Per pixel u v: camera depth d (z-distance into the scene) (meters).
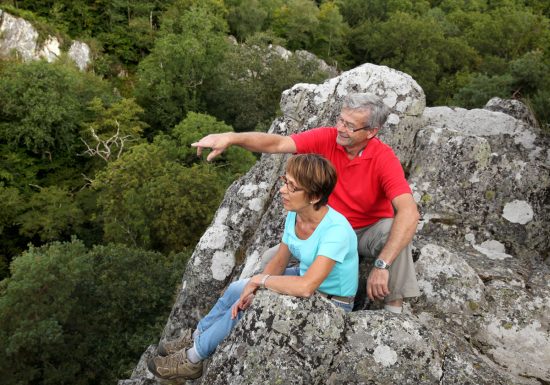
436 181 5.59
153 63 52.16
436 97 57.56
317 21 69.44
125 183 32.16
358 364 3.20
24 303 19.23
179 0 64.38
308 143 3.93
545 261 5.11
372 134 3.65
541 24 62.31
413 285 3.71
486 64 57.38
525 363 3.90
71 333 20.00
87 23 59.97
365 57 71.88
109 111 45.19
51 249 21.19
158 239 30.97
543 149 6.31
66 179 44.25
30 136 44.25
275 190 6.67
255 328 3.23
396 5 77.44
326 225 3.28
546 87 37.94
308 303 3.25
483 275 4.45
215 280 6.57
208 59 52.28
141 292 19.28
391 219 3.97
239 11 67.31
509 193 5.37
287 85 50.66
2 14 50.31
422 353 3.25
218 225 6.76
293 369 3.15
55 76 45.09
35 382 19.66
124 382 6.55
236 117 50.94
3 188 38.94
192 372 3.81
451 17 73.44
